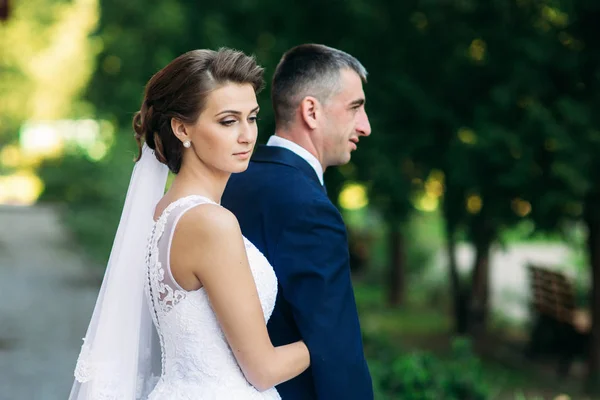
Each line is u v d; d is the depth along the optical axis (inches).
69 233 859.4
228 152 102.3
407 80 412.2
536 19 388.5
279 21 460.8
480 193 396.8
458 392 233.1
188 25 488.7
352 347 112.8
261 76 104.7
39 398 289.0
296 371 107.9
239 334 100.5
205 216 99.7
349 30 436.1
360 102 126.3
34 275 594.6
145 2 513.0
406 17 418.0
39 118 1534.2
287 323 115.3
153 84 104.3
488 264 501.7
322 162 127.0
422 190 468.4
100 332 110.0
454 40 406.3
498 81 398.3
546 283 430.3
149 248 104.3
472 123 403.9
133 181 111.5
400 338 516.7
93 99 611.2
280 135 127.1
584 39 375.9
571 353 415.2
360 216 861.8
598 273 403.2
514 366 437.4
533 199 375.6
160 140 105.8
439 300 685.3
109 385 109.8
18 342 380.2
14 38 1424.7
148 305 109.6
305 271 113.4
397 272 671.1
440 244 772.6
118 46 526.3
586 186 351.6
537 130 361.4
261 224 117.7
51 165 1274.6
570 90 381.4
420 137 418.9
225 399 101.8
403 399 224.2
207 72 101.0
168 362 105.7
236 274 99.7
